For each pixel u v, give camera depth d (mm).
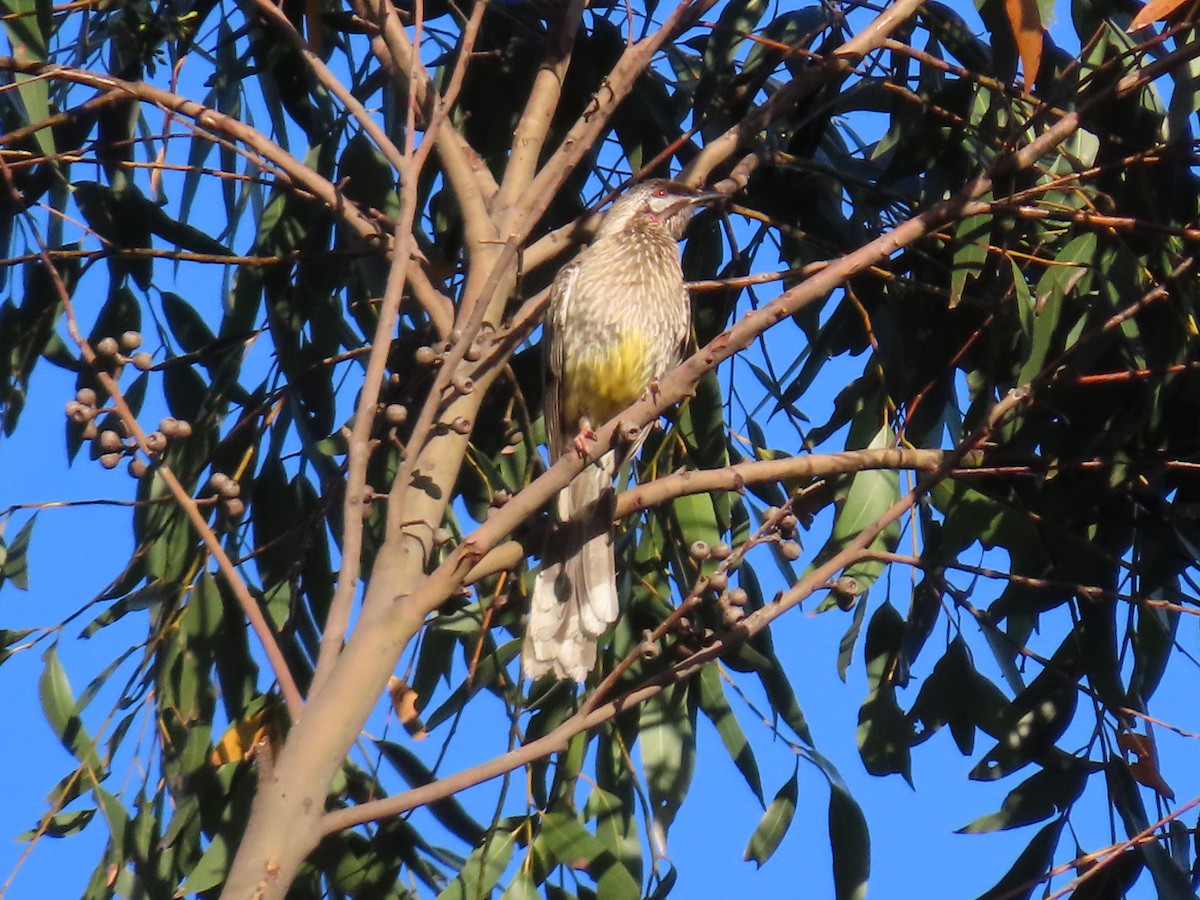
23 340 8820
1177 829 7852
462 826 7637
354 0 8070
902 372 8445
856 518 7855
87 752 7508
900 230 6570
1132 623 8414
